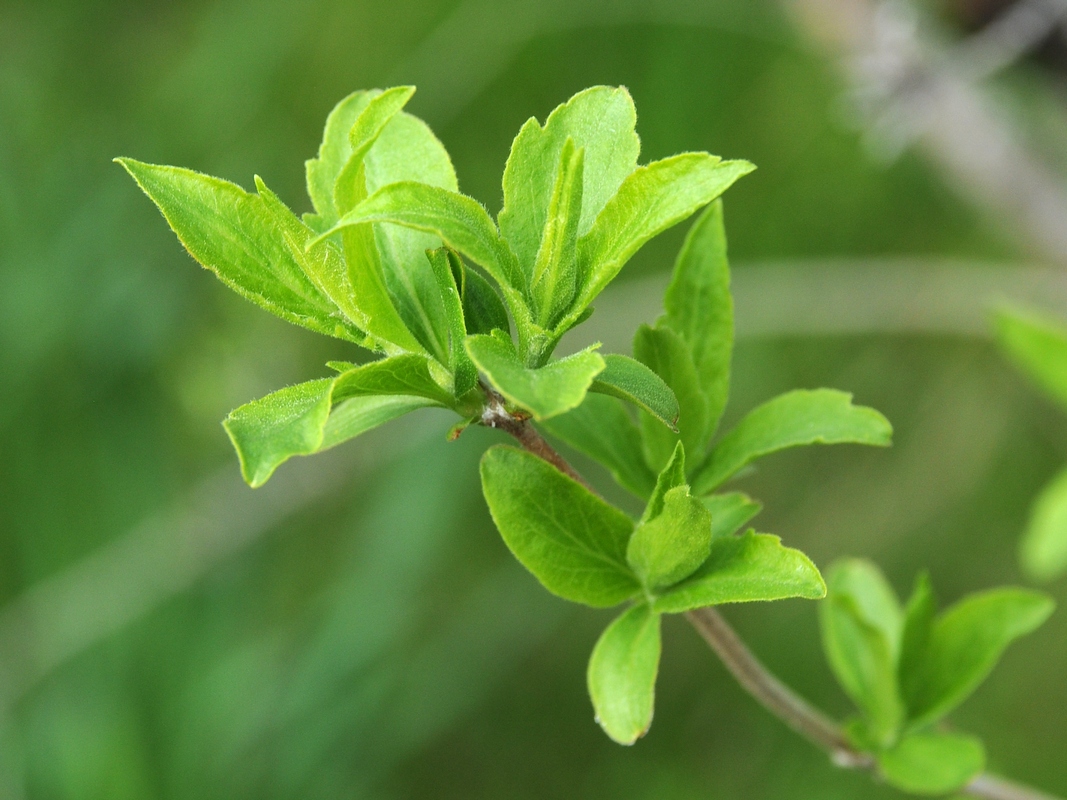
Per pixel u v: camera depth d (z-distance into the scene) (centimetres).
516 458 28
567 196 26
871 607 34
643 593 28
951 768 32
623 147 27
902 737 32
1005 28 47
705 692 64
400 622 56
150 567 59
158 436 62
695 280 29
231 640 58
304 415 26
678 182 26
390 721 56
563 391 25
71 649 57
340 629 55
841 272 66
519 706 64
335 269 27
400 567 57
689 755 63
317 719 54
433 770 64
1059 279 57
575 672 65
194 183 27
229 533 61
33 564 59
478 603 61
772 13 66
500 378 25
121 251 63
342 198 26
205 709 55
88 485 60
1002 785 34
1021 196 54
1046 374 41
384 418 27
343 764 54
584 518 28
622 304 66
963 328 63
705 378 29
